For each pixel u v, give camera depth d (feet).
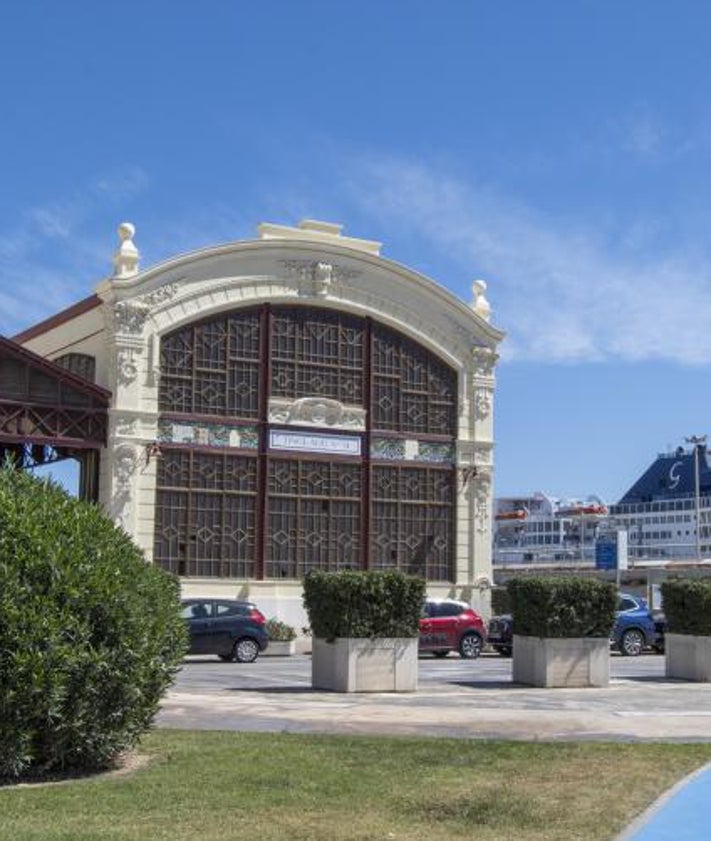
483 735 45.52
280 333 128.26
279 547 125.70
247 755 38.40
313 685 67.77
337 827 28.27
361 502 131.13
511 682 73.97
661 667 94.02
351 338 132.67
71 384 116.37
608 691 68.39
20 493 35.55
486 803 31.48
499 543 388.16
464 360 139.03
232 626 100.68
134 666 35.06
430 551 134.82
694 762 39.24
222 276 124.77
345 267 131.75
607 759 39.27
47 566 33.55
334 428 130.11
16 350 113.39
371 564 130.62
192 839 26.53
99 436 117.50
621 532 147.13
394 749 40.40
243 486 124.36
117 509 116.37
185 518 120.67
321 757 38.42
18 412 113.39
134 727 36.32
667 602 79.05
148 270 120.26
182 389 122.11
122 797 30.94
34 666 32.42
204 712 52.19
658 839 28.40
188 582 119.34
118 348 118.52
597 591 71.36
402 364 135.44
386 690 65.77
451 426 138.00
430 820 29.45
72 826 27.37
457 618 111.65
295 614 124.88
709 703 61.62
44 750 33.68
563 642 70.79
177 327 122.31
